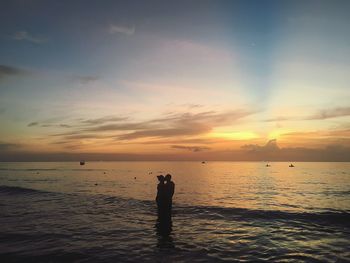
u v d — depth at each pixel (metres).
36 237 14.54
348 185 47.62
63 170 112.44
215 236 14.86
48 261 11.23
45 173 89.19
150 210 22.23
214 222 18.17
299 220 18.70
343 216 19.47
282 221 18.50
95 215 20.25
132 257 11.69
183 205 25.09
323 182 54.03
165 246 13.16
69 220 18.52
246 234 15.31
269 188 42.66
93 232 15.56
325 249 12.75
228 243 13.65
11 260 11.35
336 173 90.31
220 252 12.34
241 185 47.59
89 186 44.81
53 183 51.03
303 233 15.52
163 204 18.72
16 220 18.52
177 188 42.53
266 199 30.45
